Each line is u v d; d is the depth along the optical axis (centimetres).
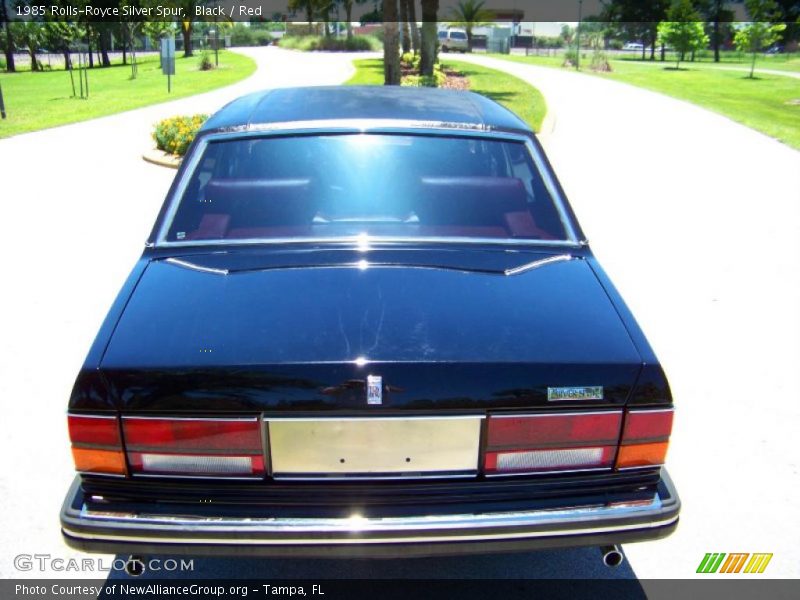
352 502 219
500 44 5662
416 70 2900
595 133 1379
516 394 216
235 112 343
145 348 225
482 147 320
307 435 216
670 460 344
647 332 484
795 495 320
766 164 1085
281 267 270
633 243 678
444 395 214
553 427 219
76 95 2359
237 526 211
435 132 321
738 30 4356
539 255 287
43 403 384
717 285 571
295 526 212
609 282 273
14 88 2783
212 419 214
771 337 478
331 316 239
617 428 222
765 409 390
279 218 297
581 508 219
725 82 3034
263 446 216
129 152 1147
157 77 3222
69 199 830
